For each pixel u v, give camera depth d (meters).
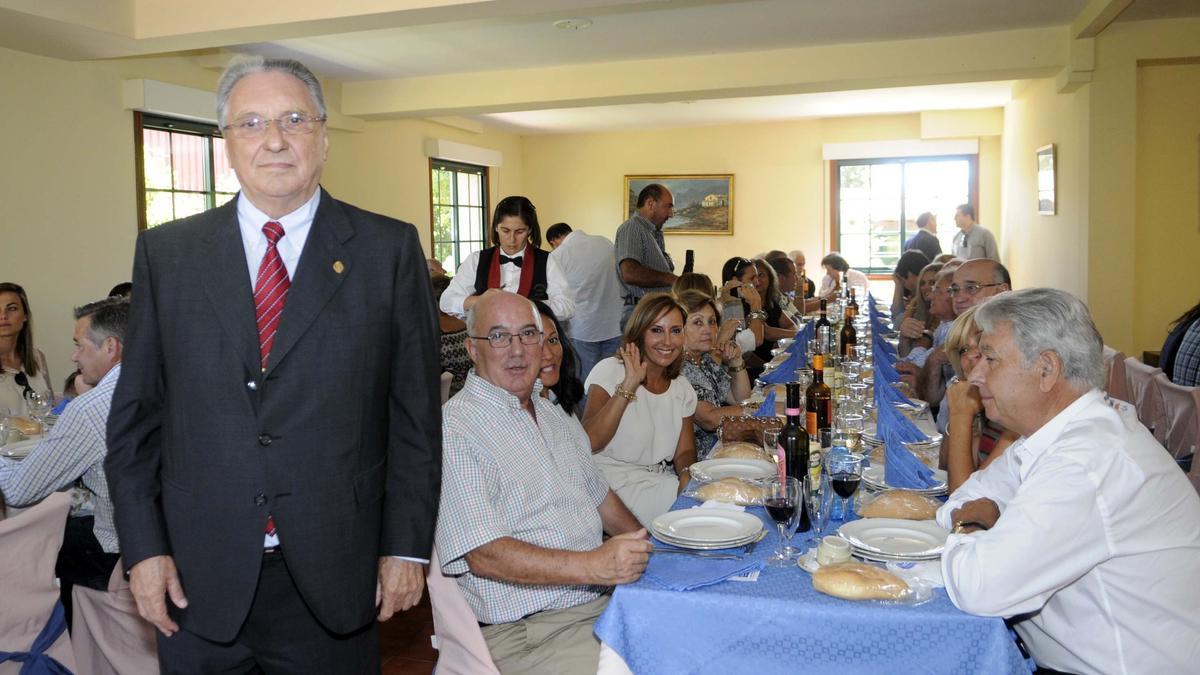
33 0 4.46
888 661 1.55
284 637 1.55
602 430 2.83
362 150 8.98
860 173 12.05
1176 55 6.39
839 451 2.44
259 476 1.45
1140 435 1.63
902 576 1.72
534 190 13.20
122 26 4.98
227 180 7.00
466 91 8.00
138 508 1.49
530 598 2.01
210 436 1.46
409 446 1.59
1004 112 10.93
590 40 6.73
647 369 3.03
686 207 12.62
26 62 5.27
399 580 1.58
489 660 1.85
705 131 12.48
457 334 4.61
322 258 1.50
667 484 2.90
